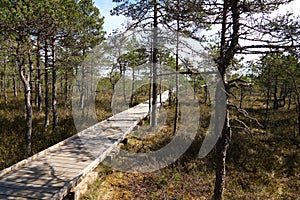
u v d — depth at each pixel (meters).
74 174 5.38
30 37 8.51
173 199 5.55
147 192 5.81
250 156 8.49
